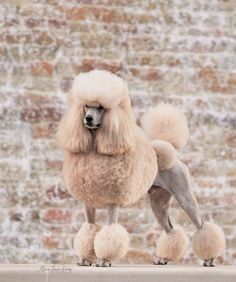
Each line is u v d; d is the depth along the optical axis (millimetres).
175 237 6855
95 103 5879
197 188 8422
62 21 8438
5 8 8383
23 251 8180
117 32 8500
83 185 5953
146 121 6820
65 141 6012
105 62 8469
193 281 5930
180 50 8547
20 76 8344
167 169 6543
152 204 6863
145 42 8516
